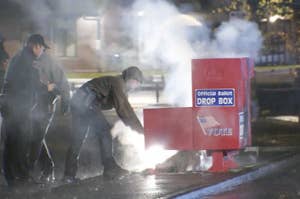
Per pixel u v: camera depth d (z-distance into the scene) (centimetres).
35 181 2220
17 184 2172
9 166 2216
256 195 2172
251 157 2842
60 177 2327
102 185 2164
